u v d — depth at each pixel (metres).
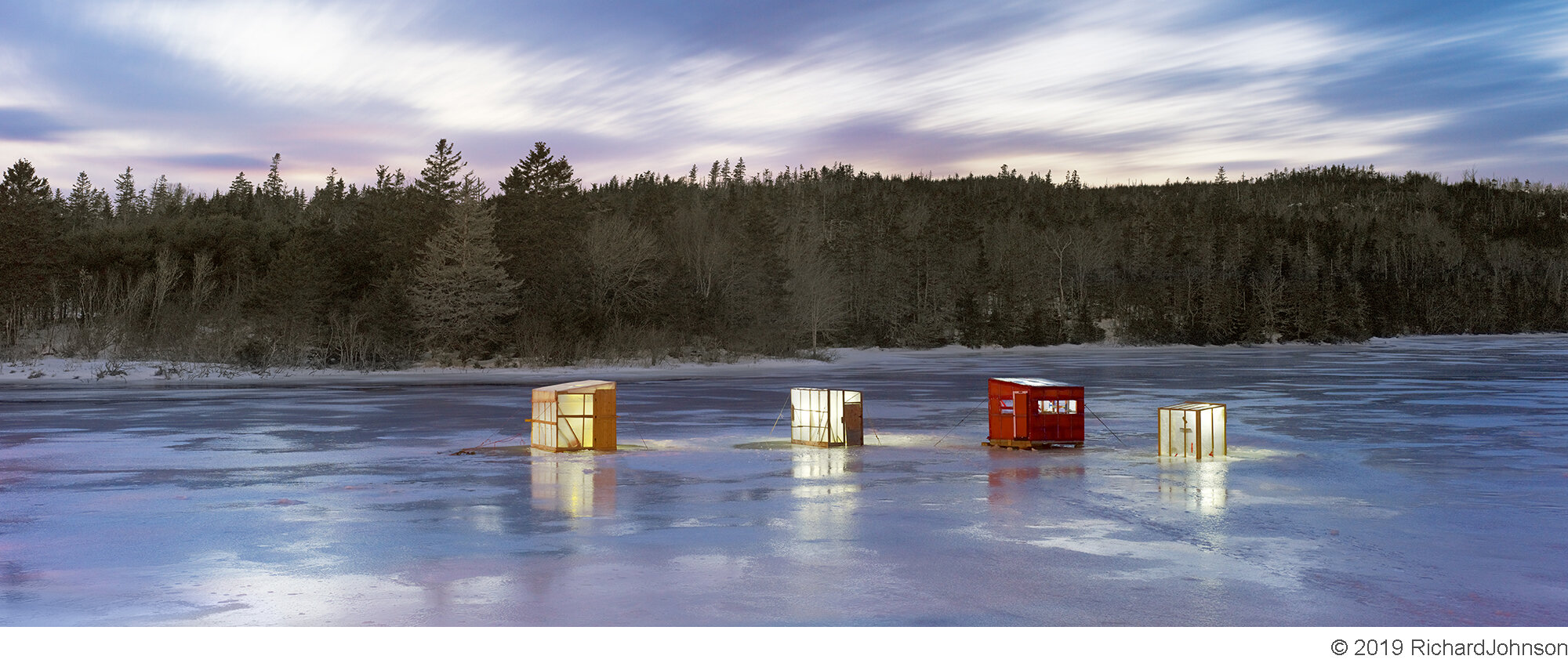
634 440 21.05
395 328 64.00
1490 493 13.75
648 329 74.38
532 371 62.34
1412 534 10.77
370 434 22.41
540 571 9.10
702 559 9.58
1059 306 141.00
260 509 12.50
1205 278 153.62
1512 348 101.38
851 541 10.45
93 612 7.82
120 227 98.81
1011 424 19.61
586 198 100.00
